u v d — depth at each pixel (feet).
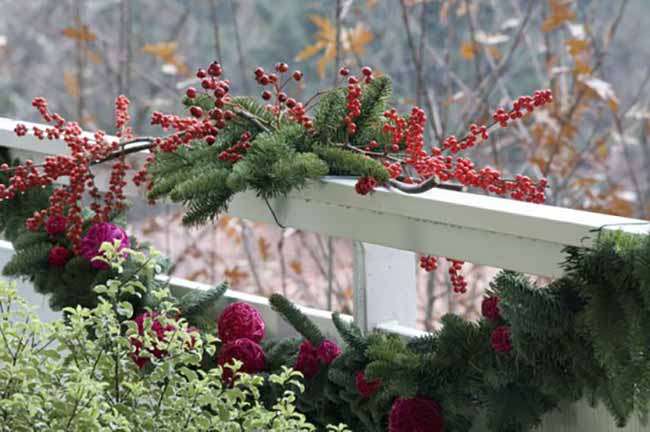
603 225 6.12
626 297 5.89
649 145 19.84
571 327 6.26
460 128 16.98
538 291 6.27
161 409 6.27
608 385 6.27
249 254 17.17
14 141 9.01
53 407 5.87
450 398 6.90
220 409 6.15
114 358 6.23
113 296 6.49
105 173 8.54
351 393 7.29
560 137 15.49
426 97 15.69
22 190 7.70
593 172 18.69
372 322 7.82
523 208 6.50
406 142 7.17
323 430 7.63
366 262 7.73
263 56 26.63
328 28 15.34
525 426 6.72
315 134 7.30
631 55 25.57
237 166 7.00
